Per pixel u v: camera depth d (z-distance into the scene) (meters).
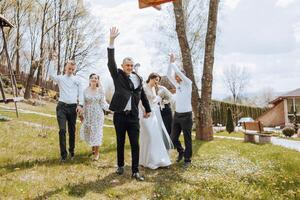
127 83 6.53
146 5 5.17
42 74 46.62
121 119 6.57
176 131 8.44
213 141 14.36
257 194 5.91
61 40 43.56
